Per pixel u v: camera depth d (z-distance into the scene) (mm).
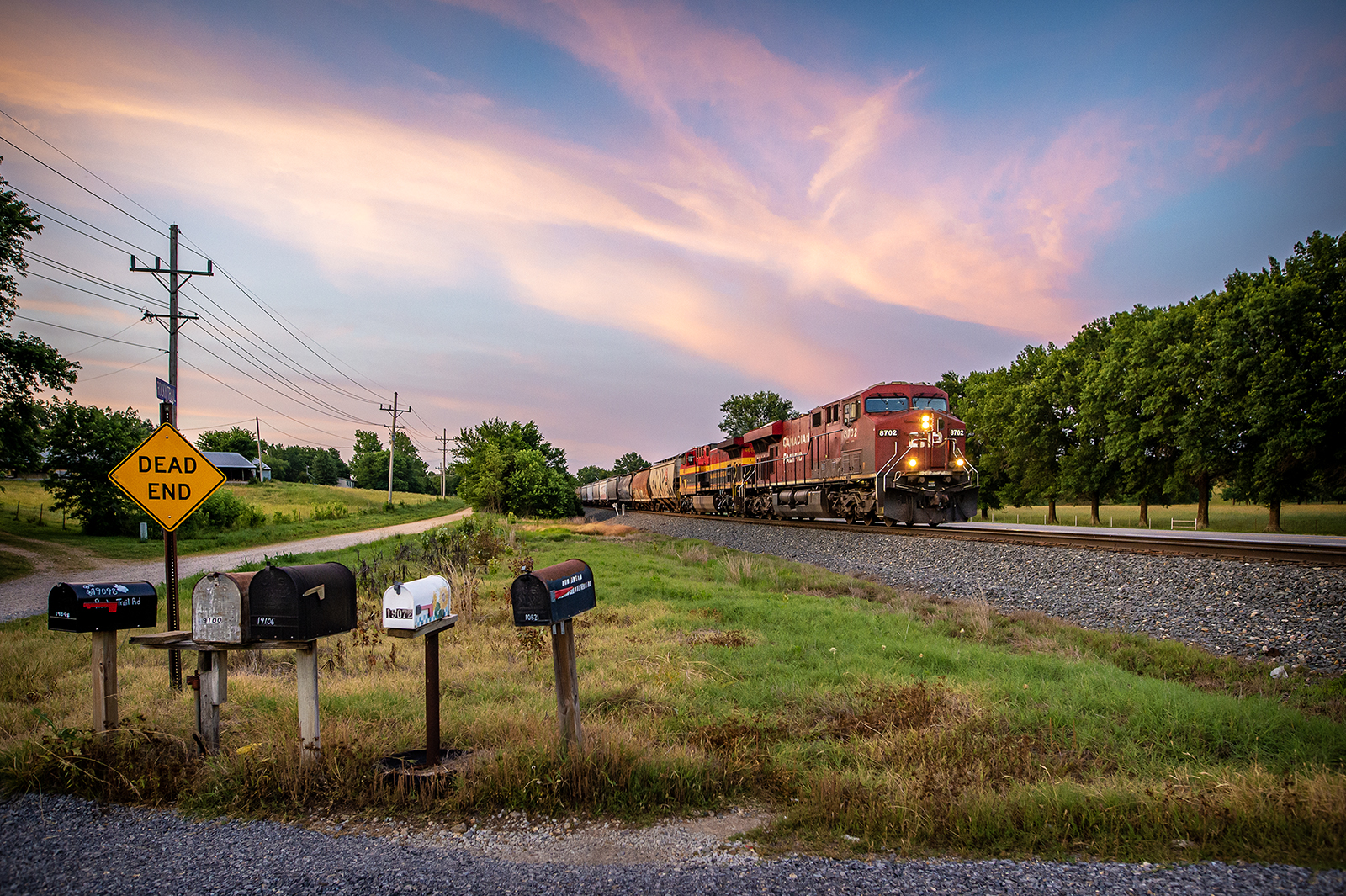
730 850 3953
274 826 4328
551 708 6699
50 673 8266
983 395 54000
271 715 6398
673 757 5043
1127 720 6336
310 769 4887
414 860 3818
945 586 14648
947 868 3633
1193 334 34719
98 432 35531
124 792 4785
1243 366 30109
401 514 69438
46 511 44188
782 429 30438
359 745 5250
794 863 3742
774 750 5688
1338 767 5277
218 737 5438
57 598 5445
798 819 4332
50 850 3963
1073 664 8305
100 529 36219
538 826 4320
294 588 4949
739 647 9391
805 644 9484
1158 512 55625
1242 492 32094
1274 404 29000
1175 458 37188
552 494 55312
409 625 4883
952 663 8391
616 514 60750
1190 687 7629
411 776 4777
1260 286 30766
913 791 4531
